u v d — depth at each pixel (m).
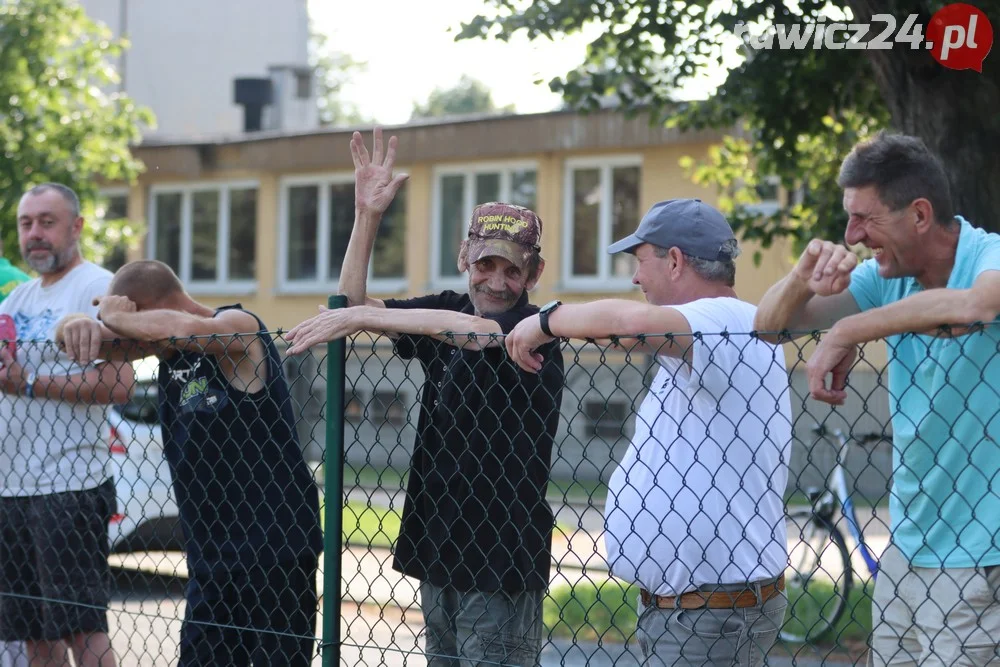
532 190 40.31
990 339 6.25
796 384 18.25
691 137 36.25
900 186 6.30
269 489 8.51
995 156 13.75
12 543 10.47
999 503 6.37
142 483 16.70
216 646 8.50
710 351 6.61
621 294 38.31
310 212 44.66
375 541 18.72
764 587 6.87
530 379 7.62
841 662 13.33
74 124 28.73
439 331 7.41
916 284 6.76
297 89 57.44
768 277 33.41
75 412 10.32
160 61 61.72
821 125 17.70
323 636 7.74
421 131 41.12
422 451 7.91
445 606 7.96
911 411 6.63
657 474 6.82
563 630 15.63
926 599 6.48
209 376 8.59
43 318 10.92
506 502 7.58
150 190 47.12
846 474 16.47
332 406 7.75
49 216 10.86
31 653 10.59
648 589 7.04
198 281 46.59
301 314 44.59
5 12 28.31
